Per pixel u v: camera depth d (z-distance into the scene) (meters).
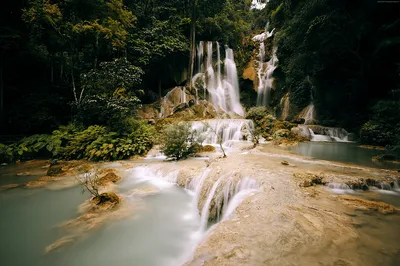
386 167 7.02
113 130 11.23
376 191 4.99
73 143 10.29
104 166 8.83
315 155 9.13
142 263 3.42
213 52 23.95
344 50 14.03
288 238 2.86
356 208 3.84
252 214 3.53
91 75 11.40
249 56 26.20
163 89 21.83
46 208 5.28
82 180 7.14
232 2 33.19
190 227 4.57
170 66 20.97
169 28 20.17
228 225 3.25
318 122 18.31
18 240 3.98
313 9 13.85
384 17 11.24
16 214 4.99
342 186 5.01
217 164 6.75
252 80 24.12
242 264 2.41
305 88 19.73
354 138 14.67
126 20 14.94
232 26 25.91
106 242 3.96
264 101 23.58
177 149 9.39
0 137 11.02
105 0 14.49
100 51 14.91
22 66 13.37
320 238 2.87
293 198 4.16
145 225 4.57
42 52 13.66
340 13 12.25
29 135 11.78
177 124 9.98
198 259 2.56
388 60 12.80
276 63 22.81
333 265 2.38
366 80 14.95
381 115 13.06
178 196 6.13
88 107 11.52
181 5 23.03
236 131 13.98
